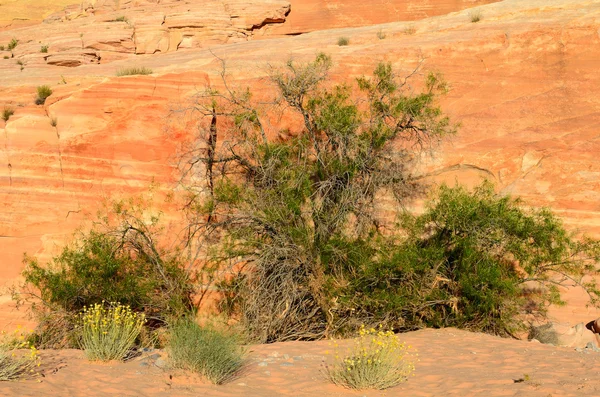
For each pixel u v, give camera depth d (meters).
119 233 21.02
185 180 22.73
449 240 19.12
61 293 19.20
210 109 23.12
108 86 23.89
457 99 23.56
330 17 36.66
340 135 19.83
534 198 21.42
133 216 21.39
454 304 18.11
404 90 22.03
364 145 20.11
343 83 22.95
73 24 37.84
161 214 22.58
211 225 21.30
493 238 18.33
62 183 23.34
